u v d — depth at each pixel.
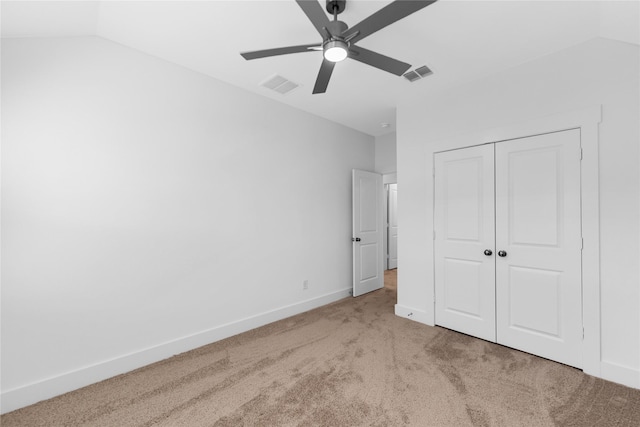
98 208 2.11
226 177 2.85
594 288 2.09
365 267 4.38
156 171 2.39
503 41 2.16
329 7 1.74
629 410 1.70
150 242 2.36
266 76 2.74
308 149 3.66
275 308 3.26
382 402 1.81
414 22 1.94
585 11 1.82
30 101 1.86
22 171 1.83
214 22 1.96
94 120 2.10
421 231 3.17
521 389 1.93
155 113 2.39
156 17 1.90
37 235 1.88
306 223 3.63
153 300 2.37
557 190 2.28
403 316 3.33
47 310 1.91
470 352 2.46
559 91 2.27
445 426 1.60
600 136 2.08
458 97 2.87
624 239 1.98
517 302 2.49
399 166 3.38
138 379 2.10
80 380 2.01
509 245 2.54
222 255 2.80
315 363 2.30
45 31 1.86
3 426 1.64
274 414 1.72
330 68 1.83
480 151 2.72
